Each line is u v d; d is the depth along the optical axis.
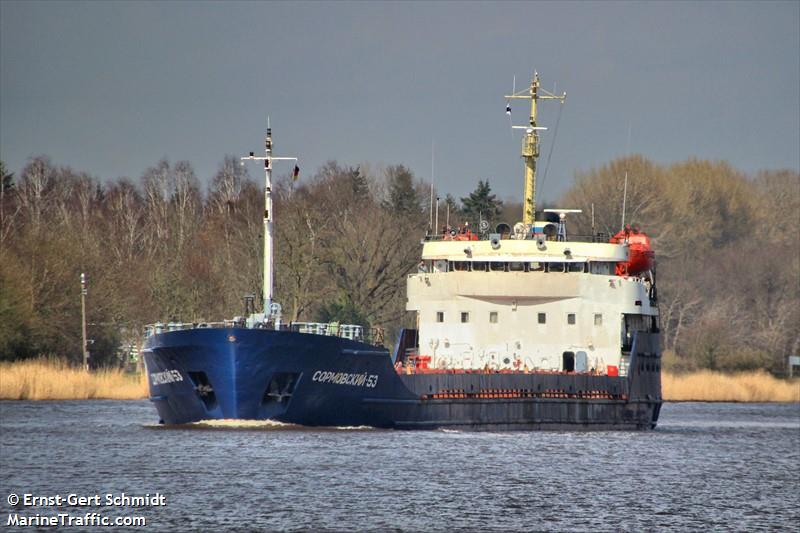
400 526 189.00
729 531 193.12
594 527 193.00
